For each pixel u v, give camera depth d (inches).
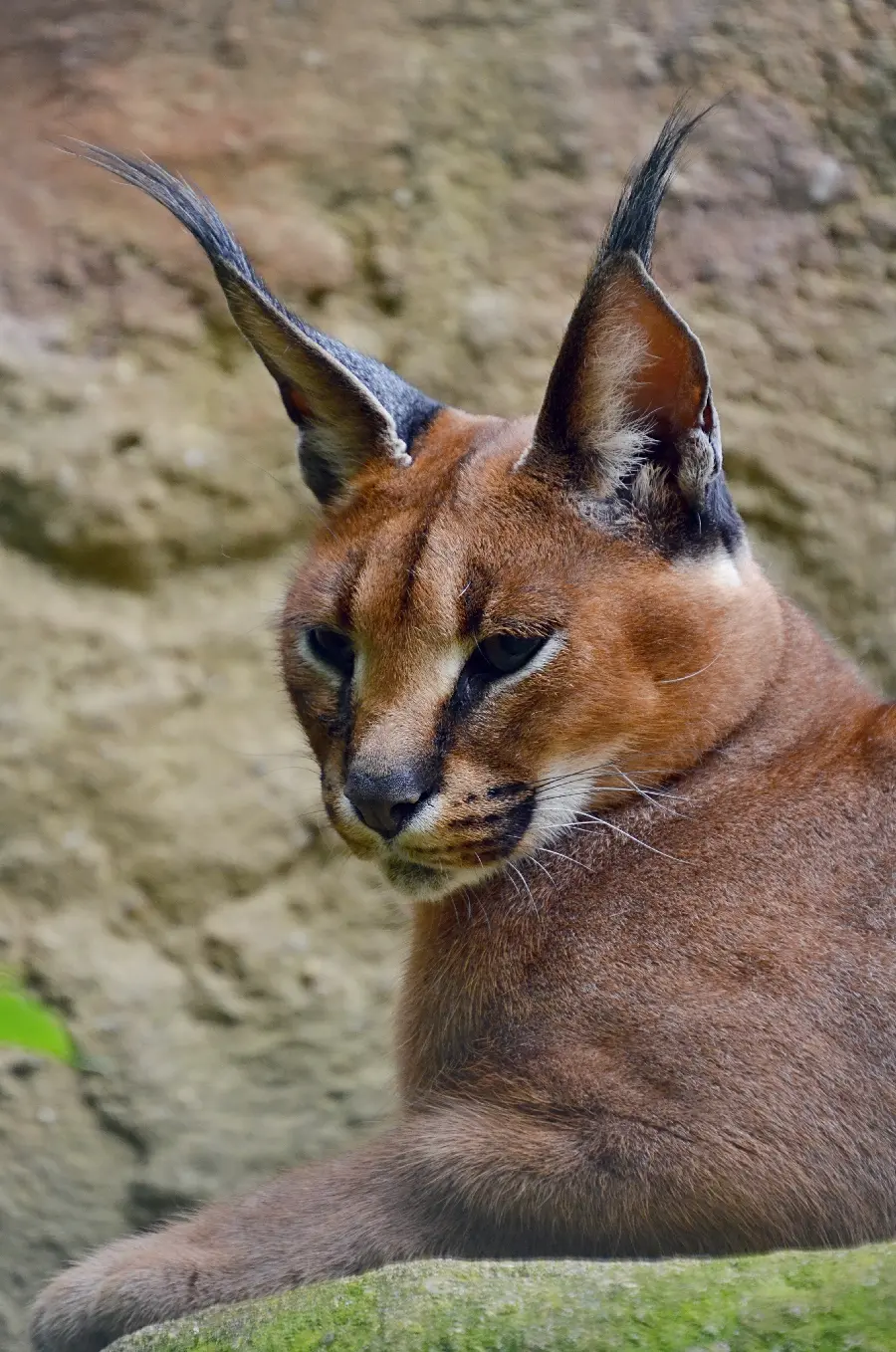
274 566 492.4
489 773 265.6
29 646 482.9
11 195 499.5
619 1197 243.9
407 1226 258.5
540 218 502.3
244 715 486.6
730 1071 245.9
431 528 274.1
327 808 281.0
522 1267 210.8
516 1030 266.5
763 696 279.9
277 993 475.8
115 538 486.9
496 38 511.8
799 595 493.7
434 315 495.8
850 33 515.5
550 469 275.1
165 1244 278.1
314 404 300.7
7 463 484.7
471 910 277.3
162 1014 470.9
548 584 266.2
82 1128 463.2
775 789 271.4
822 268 506.6
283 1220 270.4
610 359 268.1
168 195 303.0
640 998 256.1
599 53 510.3
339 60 509.0
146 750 481.4
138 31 511.8
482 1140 253.3
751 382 496.4
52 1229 455.8
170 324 494.0
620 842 271.4
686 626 270.7
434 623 266.5
